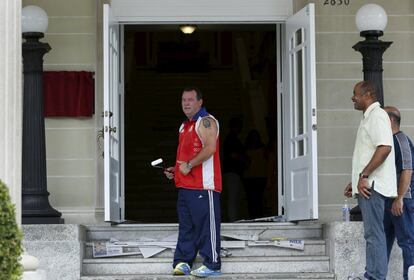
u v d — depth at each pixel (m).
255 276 18.17
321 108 21.80
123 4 22.03
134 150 31.83
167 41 37.97
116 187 20.56
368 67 19.77
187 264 18.19
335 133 21.75
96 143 21.41
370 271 17.22
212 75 36.59
